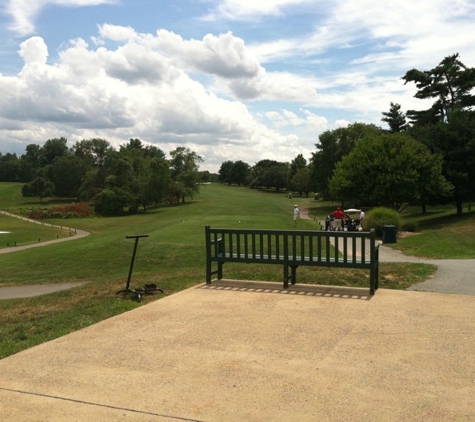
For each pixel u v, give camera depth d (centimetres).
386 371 478
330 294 829
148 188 9550
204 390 439
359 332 607
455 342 564
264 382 455
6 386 455
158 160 9781
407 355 523
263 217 4638
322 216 6194
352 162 4691
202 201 10644
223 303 774
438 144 5050
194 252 2266
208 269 934
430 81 7062
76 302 897
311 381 455
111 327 650
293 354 531
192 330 629
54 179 13362
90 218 8644
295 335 599
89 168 13488
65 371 492
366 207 6544
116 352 548
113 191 9319
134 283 1072
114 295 906
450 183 4666
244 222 3925
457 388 436
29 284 1872
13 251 3662
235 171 18375
